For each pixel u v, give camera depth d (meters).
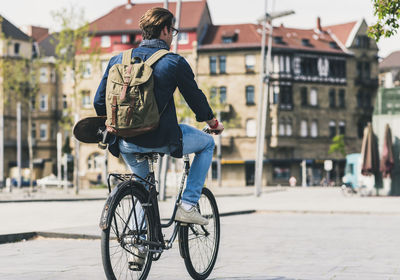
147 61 4.50
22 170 65.56
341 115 73.25
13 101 72.00
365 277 6.07
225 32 69.44
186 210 5.01
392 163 31.14
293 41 71.38
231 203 25.06
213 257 5.58
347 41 74.31
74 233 10.30
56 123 74.75
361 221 15.37
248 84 68.25
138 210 4.66
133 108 4.35
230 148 68.25
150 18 4.69
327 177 70.56
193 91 4.65
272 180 68.69
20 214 17.09
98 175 67.12
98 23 70.50
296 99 69.94
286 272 6.42
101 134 4.70
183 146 4.87
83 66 42.09
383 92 31.72
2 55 69.44
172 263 7.03
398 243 9.86
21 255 7.95
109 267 4.27
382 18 10.14
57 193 40.75
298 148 70.06
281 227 13.30
